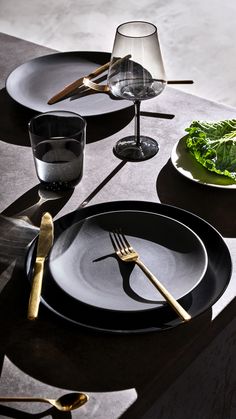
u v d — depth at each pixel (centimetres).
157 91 116
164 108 138
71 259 93
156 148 124
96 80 147
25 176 119
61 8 414
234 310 92
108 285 89
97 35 375
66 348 84
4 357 83
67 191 114
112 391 78
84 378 80
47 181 113
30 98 140
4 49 165
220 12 397
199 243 93
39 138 109
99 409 76
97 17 399
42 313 89
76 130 115
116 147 125
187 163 118
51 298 89
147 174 118
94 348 84
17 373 81
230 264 92
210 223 106
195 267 91
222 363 115
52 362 82
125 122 134
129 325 84
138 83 115
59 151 111
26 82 145
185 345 84
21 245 101
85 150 126
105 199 112
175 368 84
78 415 76
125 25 118
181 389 104
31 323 87
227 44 359
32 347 84
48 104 137
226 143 117
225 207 110
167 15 396
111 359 82
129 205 106
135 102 120
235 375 119
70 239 96
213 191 113
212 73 332
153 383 80
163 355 83
